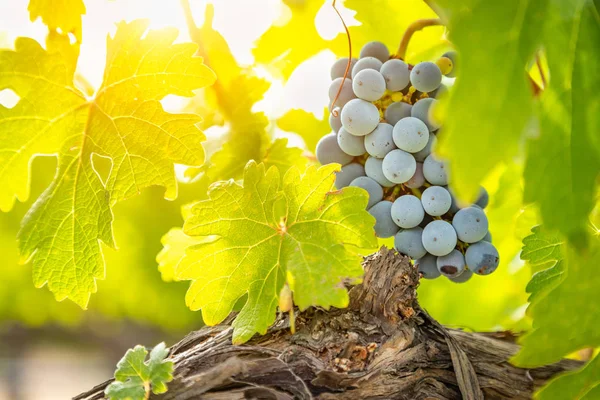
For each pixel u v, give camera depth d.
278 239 0.38
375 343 0.37
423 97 0.39
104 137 0.40
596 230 0.38
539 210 0.32
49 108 0.40
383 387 0.37
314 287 0.36
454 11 0.31
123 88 0.40
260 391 0.36
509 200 0.50
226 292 0.38
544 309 0.36
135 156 0.40
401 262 0.38
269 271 0.38
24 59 0.39
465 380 0.38
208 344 0.38
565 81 0.32
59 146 0.41
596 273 0.36
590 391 0.37
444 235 0.37
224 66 0.50
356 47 0.52
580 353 0.45
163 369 0.36
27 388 1.81
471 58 0.30
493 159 0.30
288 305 0.37
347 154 0.39
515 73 0.30
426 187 0.39
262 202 0.38
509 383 0.39
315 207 0.38
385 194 0.39
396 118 0.38
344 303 0.36
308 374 0.36
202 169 0.50
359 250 0.39
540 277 0.40
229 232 0.38
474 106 0.30
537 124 0.32
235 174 0.50
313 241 0.37
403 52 0.40
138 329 1.46
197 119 0.40
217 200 0.38
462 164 0.30
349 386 0.36
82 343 1.65
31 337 1.67
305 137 0.53
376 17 0.51
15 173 0.40
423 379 0.37
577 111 0.32
